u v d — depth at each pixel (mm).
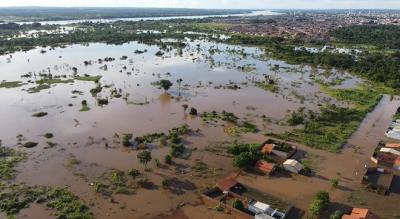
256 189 84312
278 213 73688
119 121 126000
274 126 122000
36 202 77938
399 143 108312
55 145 106250
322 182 87688
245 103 147125
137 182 86188
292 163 92625
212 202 78750
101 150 103188
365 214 71625
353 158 100125
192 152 102000
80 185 84875
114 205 77500
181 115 132500
